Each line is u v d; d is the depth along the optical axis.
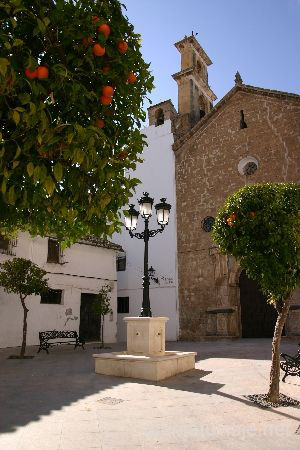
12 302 16.69
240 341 18.05
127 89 2.68
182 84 25.36
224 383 7.76
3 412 5.58
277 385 6.21
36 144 2.21
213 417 5.30
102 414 5.46
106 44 2.46
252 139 20.84
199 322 20.38
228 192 21.03
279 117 20.27
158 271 22.25
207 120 22.55
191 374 8.84
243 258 6.59
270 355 12.00
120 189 3.10
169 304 21.44
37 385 7.79
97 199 2.74
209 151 22.17
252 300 19.91
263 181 20.05
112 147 2.65
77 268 19.80
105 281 21.14
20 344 16.72
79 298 19.62
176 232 22.17
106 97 2.48
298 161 19.28
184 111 24.66
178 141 23.14
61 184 2.72
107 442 4.26
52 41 2.32
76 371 9.65
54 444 4.19
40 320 17.69
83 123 2.60
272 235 6.14
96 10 2.48
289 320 17.81
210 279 20.53
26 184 2.57
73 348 16.77
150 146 24.27
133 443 4.23
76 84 2.21
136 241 23.45
